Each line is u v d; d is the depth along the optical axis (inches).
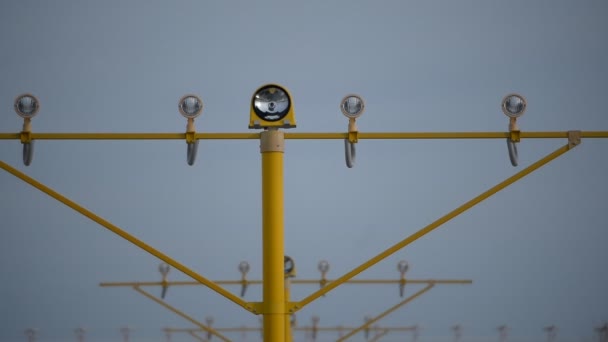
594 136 1470.2
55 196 1425.9
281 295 1407.5
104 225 1425.9
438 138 1480.1
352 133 1475.1
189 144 1473.9
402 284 3267.7
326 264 3417.8
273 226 1411.2
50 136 1493.6
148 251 1411.2
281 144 1432.1
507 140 1478.8
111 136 1486.2
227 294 1407.5
